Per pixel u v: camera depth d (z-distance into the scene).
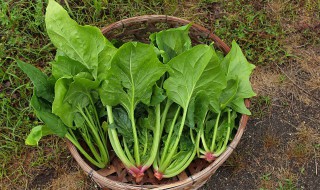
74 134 1.61
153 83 1.50
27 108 1.89
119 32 1.87
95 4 2.07
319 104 2.00
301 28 2.17
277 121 1.96
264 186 1.82
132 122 1.54
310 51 2.12
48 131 1.49
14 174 1.81
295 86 2.03
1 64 1.96
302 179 1.84
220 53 1.75
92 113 1.59
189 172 1.71
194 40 1.84
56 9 1.44
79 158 1.51
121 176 1.67
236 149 1.88
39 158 1.83
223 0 2.21
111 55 1.50
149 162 1.56
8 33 2.02
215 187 1.82
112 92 1.50
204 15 2.18
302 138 1.92
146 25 1.81
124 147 1.60
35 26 2.04
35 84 1.46
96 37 1.48
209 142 1.64
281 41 2.12
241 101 1.62
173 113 1.66
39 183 1.81
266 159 1.87
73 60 1.47
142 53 1.39
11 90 1.95
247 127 1.93
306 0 2.22
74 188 1.80
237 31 2.13
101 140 1.64
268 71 2.06
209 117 1.66
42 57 2.01
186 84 1.52
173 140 1.60
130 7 2.14
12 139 1.86
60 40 1.49
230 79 1.62
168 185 1.46
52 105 1.40
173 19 1.77
